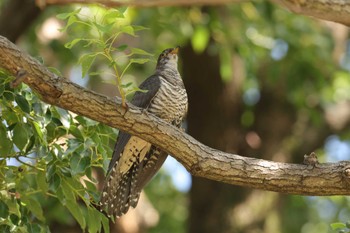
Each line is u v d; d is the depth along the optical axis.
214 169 6.85
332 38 15.34
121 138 7.80
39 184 7.17
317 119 15.09
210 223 14.56
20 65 6.31
